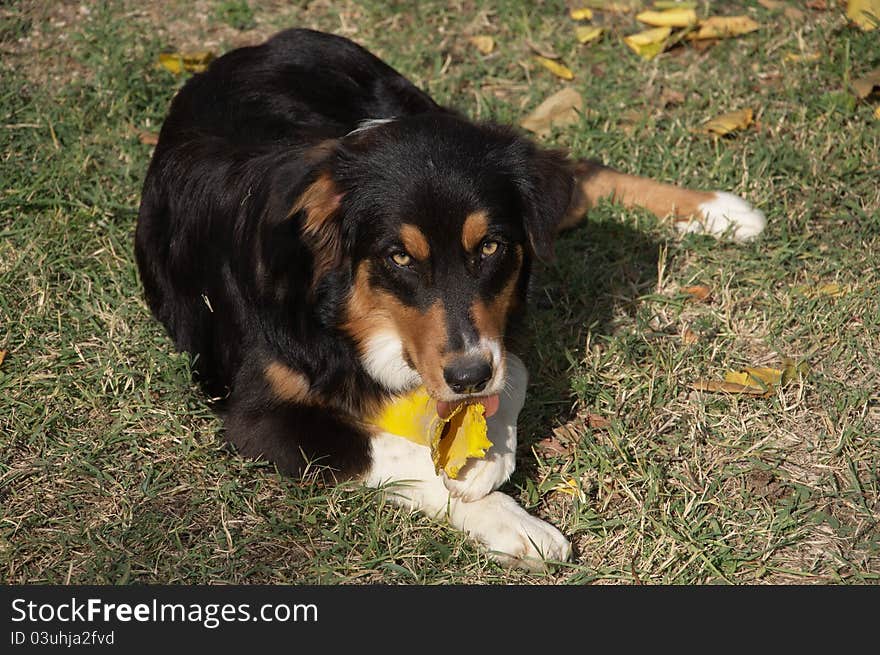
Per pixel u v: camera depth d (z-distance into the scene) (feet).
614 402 7.18
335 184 6.66
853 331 7.45
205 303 7.13
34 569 6.66
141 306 7.52
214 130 7.39
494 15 9.15
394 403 6.88
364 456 6.85
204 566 6.63
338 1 9.21
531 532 6.64
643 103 8.59
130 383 7.23
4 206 7.97
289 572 6.65
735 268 7.72
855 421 7.11
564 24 9.09
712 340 7.45
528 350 7.38
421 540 6.71
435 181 6.58
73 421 7.12
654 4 9.14
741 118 8.38
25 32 8.98
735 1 9.16
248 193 6.93
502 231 6.64
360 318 6.75
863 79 8.52
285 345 6.84
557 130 8.42
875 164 8.15
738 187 8.11
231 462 6.95
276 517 6.78
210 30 9.09
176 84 8.70
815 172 8.12
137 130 8.40
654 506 6.83
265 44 7.88
